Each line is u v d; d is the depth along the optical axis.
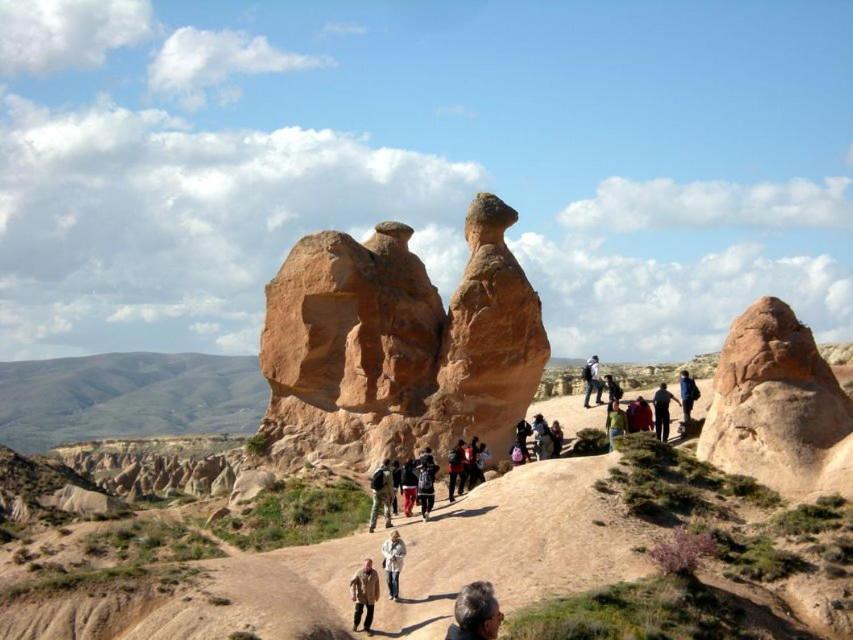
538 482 35.16
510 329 41.81
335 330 44.94
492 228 43.00
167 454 128.88
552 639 23.55
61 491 51.41
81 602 29.05
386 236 46.91
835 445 34.03
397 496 40.19
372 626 26.77
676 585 26.73
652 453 35.84
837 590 27.58
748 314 37.16
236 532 38.56
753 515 32.53
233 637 25.39
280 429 45.31
